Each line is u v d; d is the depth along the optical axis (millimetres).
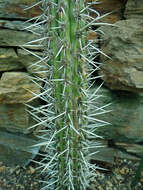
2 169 1132
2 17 1073
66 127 833
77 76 784
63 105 810
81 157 884
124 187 1067
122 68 1017
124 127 1126
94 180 1088
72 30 743
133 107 1094
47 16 756
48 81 825
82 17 743
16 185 1069
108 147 1179
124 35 1000
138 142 1149
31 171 1121
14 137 1155
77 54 762
